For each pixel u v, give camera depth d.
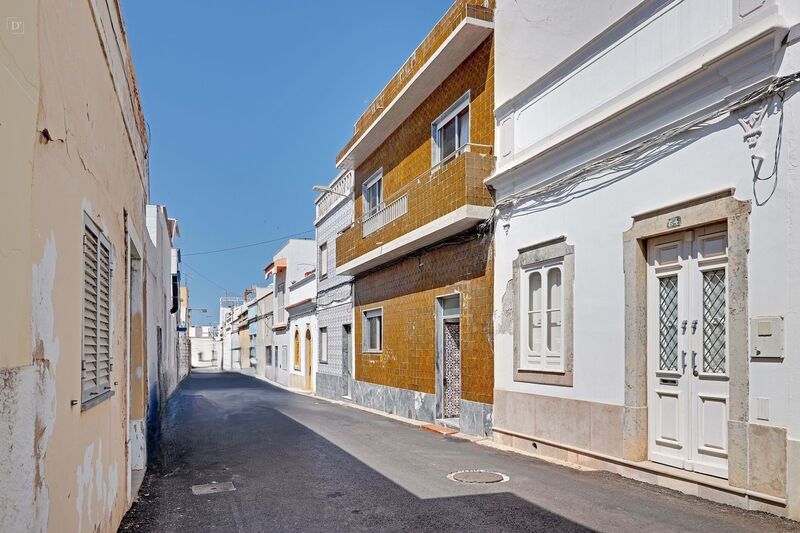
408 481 7.05
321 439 10.43
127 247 6.64
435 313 12.67
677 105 6.52
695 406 6.25
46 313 3.06
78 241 3.90
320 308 23.08
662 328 6.78
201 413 15.48
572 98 8.45
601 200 7.65
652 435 6.85
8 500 2.51
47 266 3.11
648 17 7.07
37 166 2.97
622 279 7.24
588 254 7.84
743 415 5.50
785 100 5.31
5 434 2.50
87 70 4.38
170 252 25.08
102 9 5.07
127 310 6.48
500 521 5.39
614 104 7.54
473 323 10.88
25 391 2.67
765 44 5.45
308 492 6.64
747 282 5.55
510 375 9.59
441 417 12.47
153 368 11.81
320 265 23.34
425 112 13.46
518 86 9.80
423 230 11.91
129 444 6.30
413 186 13.02
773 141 5.40
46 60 3.16
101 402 4.60
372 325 17.14
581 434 7.83
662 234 6.74
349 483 7.02
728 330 5.74
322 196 23.14
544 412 8.62
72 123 3.78
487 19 10.57
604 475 7.14
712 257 6.14
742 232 5.64
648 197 6.88
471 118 11.40
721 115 5.95
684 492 6.15
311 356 25.06
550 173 8.78
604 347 7.48
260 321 43.44
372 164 16.89
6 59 2.63
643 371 6.96
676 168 6.50
